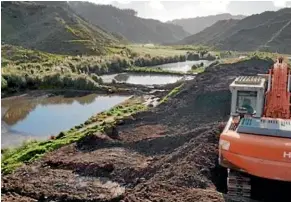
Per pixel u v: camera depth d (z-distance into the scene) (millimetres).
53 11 113438
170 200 9438
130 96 34094
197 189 10086
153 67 63406
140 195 9898
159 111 20750
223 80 25594
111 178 12359
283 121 9406
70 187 11648
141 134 17000
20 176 12477
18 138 20328
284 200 9266
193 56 79312
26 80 36906
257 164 8367
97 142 15750
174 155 12781
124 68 57562
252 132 8867
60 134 18969
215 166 11492
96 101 32156
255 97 10219
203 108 19812
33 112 27719
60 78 37875
